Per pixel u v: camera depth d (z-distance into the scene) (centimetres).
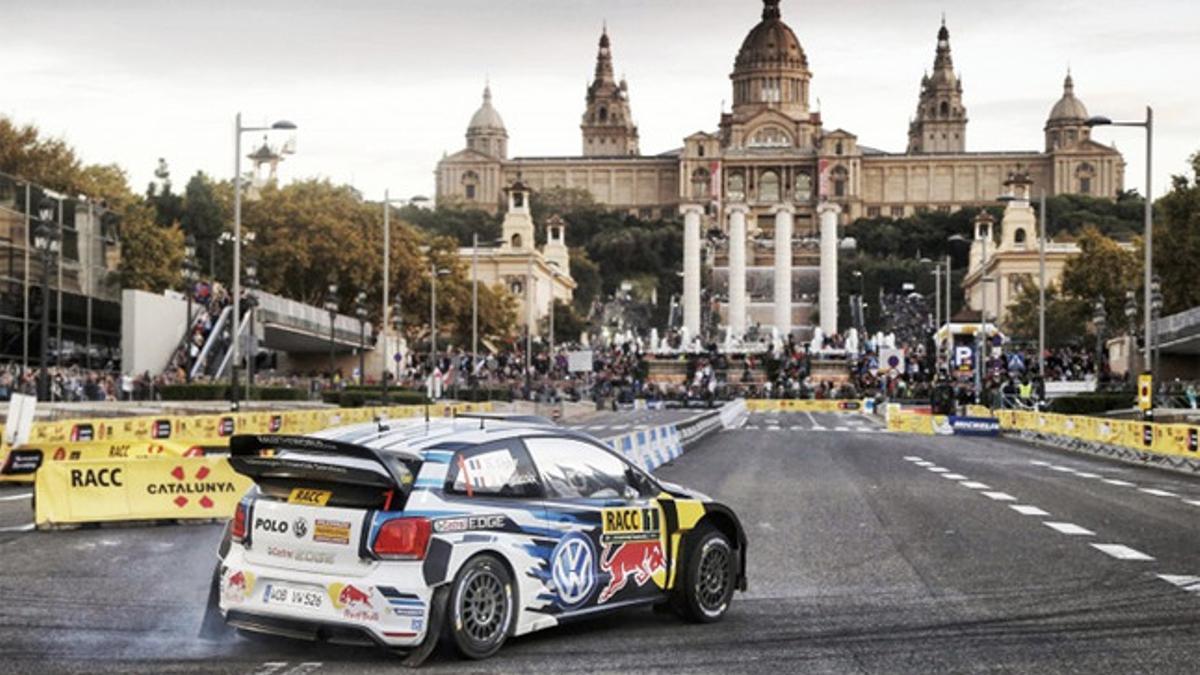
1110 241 11675
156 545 1755
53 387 5341
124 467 1988
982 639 1130
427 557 976
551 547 1063
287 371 9750
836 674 993
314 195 10975
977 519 2098
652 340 14750
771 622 1208
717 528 1242
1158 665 1028
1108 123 5044
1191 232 8781
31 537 1841
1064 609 1279
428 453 1015
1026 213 18438
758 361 13775
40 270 6219
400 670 988
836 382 13225
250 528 1028
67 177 9512
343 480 987
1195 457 3475
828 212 17088
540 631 1149
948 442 5312
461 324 12656
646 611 1266
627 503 1140
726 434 5828
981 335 9256
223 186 12975
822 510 2231
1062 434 5097
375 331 9844
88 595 1353
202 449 2688
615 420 7600
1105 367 9419
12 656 1052
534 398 10000
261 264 10275
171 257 10156
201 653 1062
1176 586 1420
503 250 18462
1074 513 2212
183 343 7131
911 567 1559
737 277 16162
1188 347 8094
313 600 990
